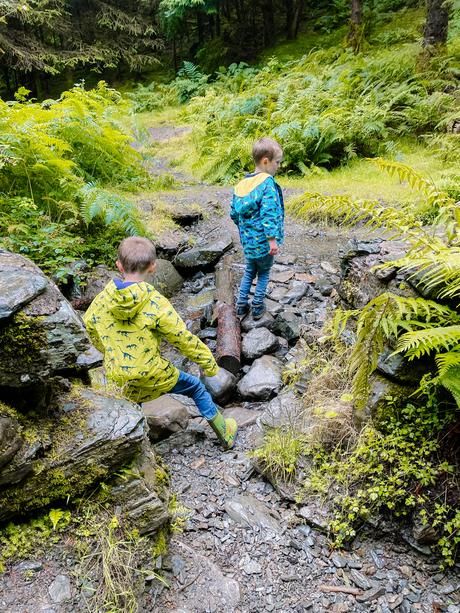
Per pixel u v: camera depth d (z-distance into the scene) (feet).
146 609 6.09
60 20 51.37
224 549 7.40
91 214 15.53
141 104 50.60
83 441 5.96
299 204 19.12
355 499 7.51
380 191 20.74
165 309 7.89
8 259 6.35
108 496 6.14
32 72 58.39
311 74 34.63
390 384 8.15
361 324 7.36
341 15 54.95
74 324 5.76
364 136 26.30
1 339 5.41
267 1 55.21
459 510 6.95
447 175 18.45
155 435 9.69
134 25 55.98
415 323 7.16
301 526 7.73
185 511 7.84
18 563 5.58
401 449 7.69
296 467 8.41
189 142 34.83
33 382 5.62
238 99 34.60
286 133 25.43
